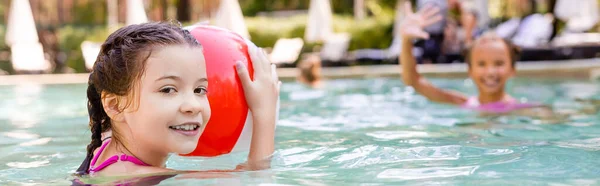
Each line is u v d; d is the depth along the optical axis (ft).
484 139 10.05
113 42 6.59
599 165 7.16
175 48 6.41
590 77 27.50
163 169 6.89
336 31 45.98
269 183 6.40
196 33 7.55
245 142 7.65
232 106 7.39
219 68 7.39
